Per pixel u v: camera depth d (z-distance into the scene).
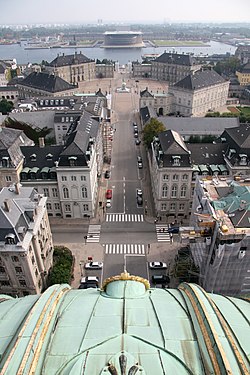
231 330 25.03
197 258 87.00
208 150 117.19
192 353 22.14
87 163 105.31
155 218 114.56
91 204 111.94
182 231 78.50
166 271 93.00
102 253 99.44
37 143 169.88
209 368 20.84
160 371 20.06
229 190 83.19
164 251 100.06
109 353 21.45
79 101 185.62
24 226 77.00
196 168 109.81
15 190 84.81
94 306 28.09
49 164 111.75
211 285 76.50
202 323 24.50
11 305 31.17
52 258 93.81
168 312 26.80
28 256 74.88
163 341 22.98
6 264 75.75
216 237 71.62
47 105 191.62
